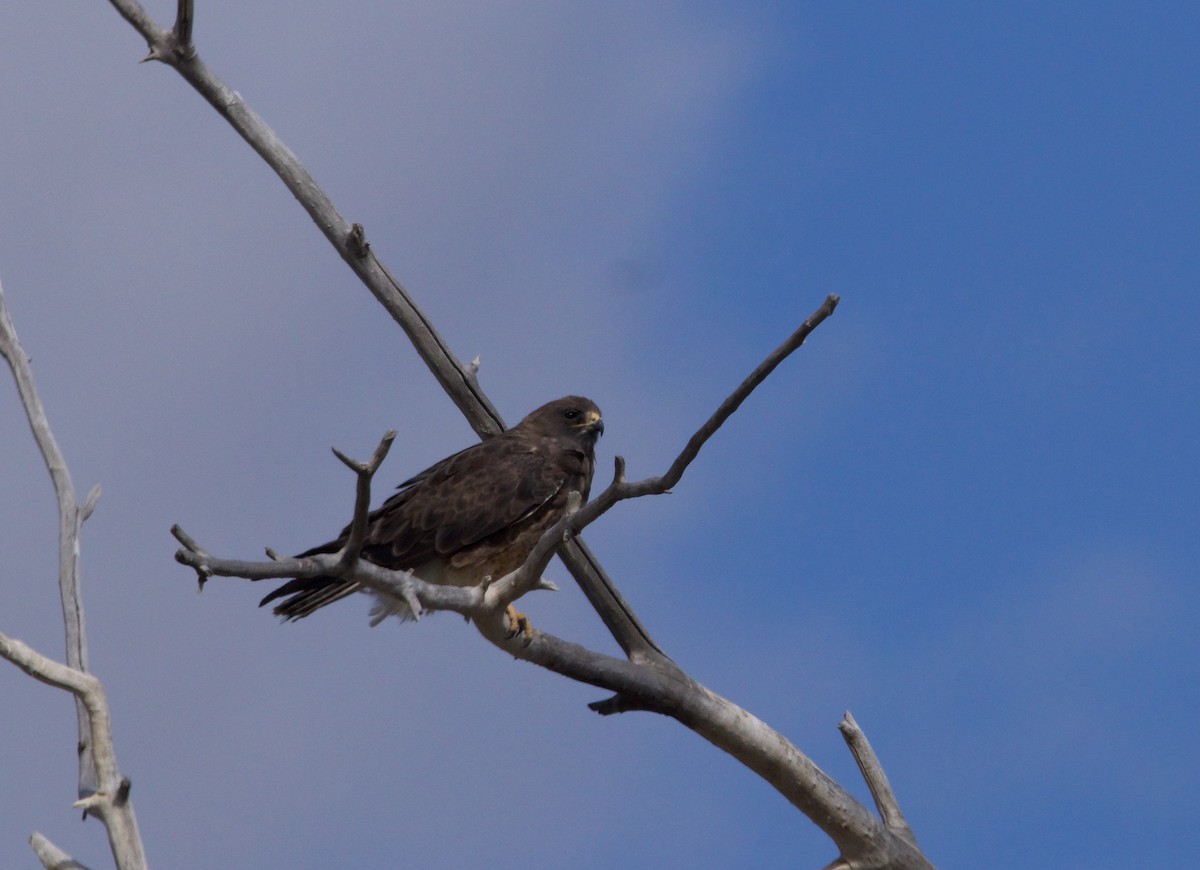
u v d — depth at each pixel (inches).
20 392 453.1
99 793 351.3
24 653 345.1
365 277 629.9
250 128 613.3
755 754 567.8
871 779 597.3
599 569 587.2
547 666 532.7
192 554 335.6
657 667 577.3
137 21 596.1
